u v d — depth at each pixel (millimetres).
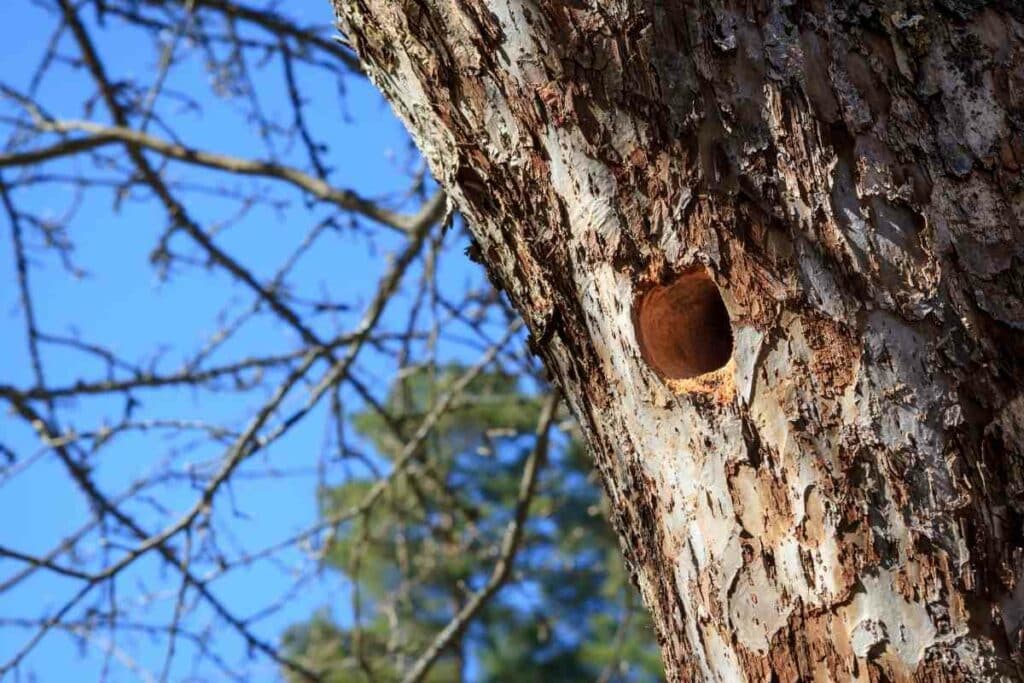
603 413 1493
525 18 1470
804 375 1408
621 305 1459
